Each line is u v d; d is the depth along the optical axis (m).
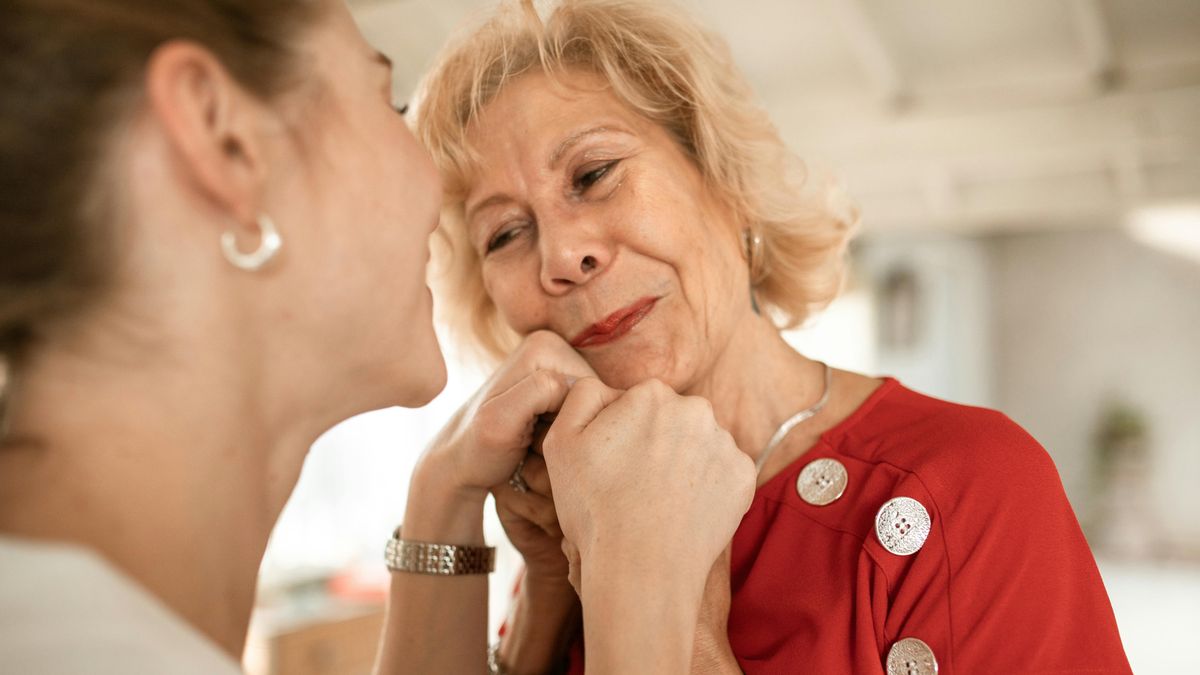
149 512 0.65
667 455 0.94
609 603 0.84
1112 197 8.43
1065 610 0.96
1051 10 5.49
